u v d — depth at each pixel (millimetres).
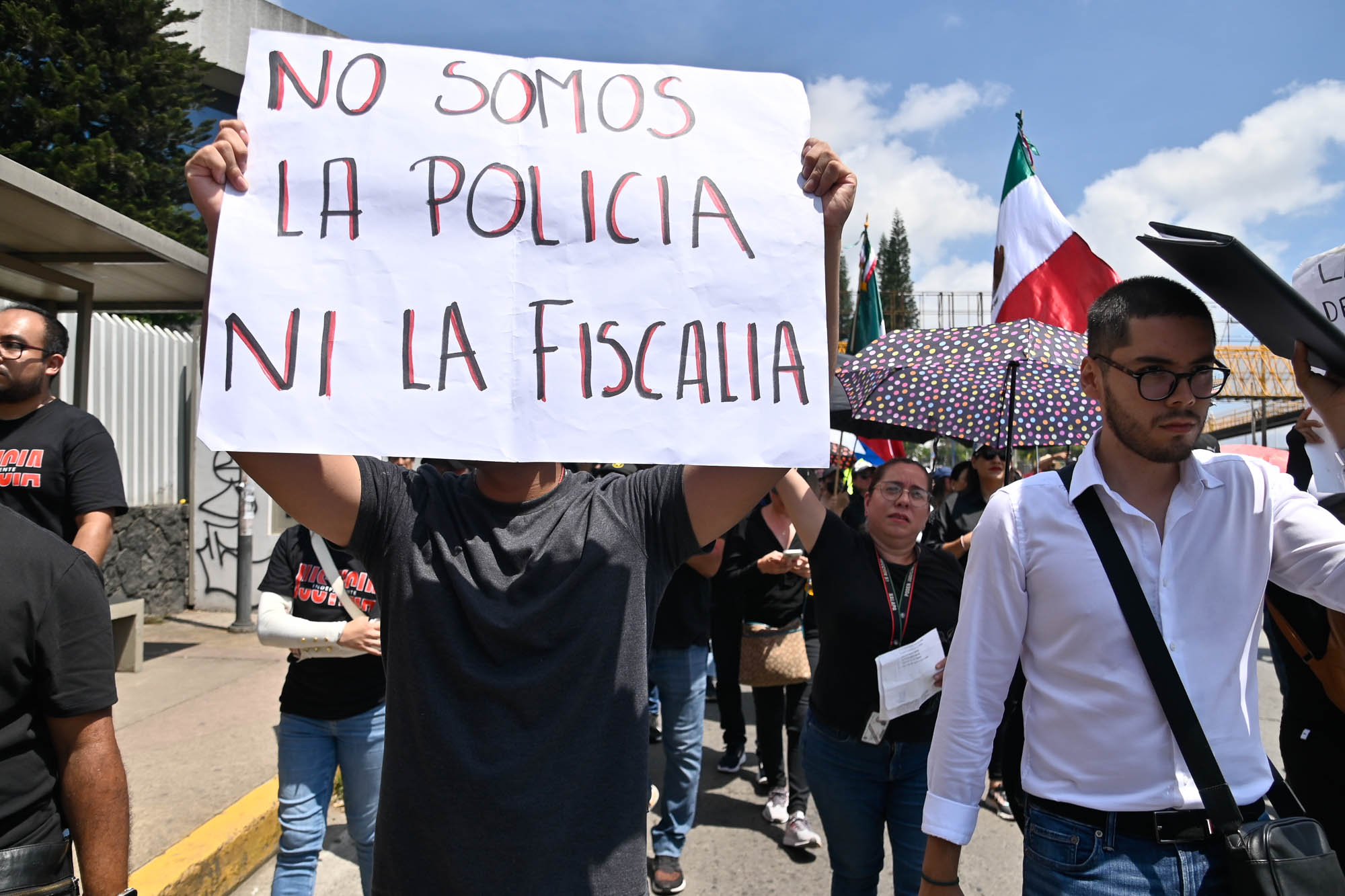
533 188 1671
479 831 1436
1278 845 1524
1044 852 1736
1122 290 1761
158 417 8852
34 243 5254
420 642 1543
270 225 1609
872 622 2705
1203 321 1671
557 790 1464
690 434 1620
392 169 1646
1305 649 1977
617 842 1493
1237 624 1718
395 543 1618
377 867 1522
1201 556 1726
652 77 1760
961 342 3590
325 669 2861
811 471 5914
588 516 1670
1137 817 1653
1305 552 1710
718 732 6051
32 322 3135
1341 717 2049
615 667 1567
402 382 1580
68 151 15250
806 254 1696
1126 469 1796
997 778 4656
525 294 1637
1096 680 1708
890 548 2828
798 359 1658
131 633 6344
